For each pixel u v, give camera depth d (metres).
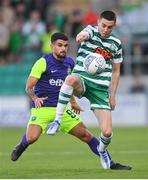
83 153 45.16
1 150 47.44
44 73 32.28
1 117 73.19
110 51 30.92
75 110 32.56
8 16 83.12
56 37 31.98
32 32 80.44
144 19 79.94
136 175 29.69
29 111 72.75
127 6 82.19
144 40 78.06
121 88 76.81
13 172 32.06
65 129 32.66
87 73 30.84
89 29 30.78
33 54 79.81
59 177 29.19
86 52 30.92
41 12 83.50
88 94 31.25
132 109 73.00
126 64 77.12
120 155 43.06
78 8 82.81
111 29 30.56
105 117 30.73
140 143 52.62
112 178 28.48
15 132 64.88
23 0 84.25
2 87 78.75
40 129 32.19
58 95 32.47
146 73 77.56
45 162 38.50
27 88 32.03
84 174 30.53
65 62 32.59
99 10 81.75
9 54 81.19
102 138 31.02
